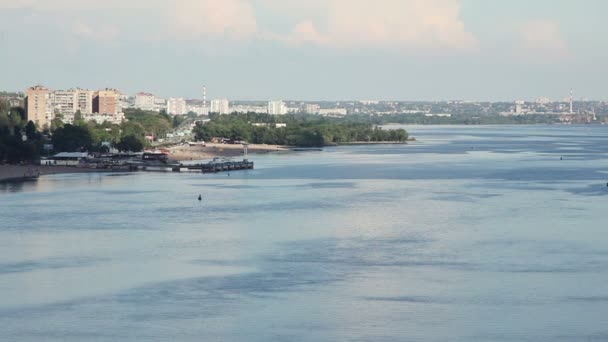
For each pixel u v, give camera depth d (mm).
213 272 173500
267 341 132625
